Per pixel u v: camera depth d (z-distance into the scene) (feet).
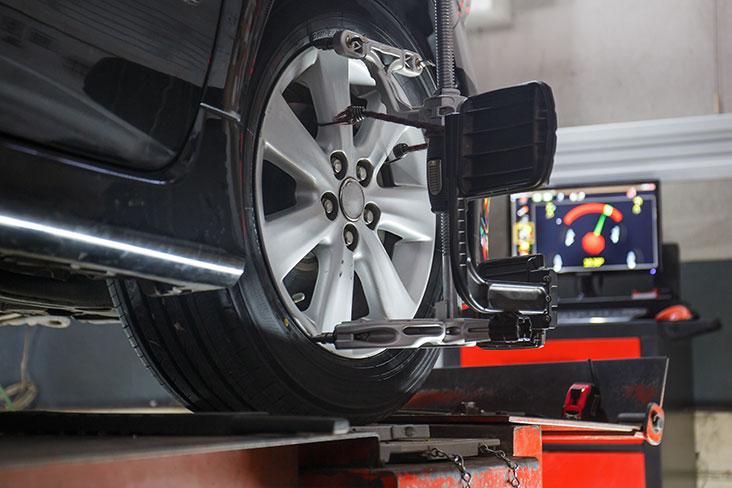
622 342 11.34
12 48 3.09
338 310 4.96
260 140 4.49
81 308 5.13
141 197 3.46
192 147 3.76
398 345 4.45
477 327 4.80
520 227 14.73
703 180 16.62
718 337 16.70
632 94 16.55
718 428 16.48
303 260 5.31
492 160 4.40
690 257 17.07
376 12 5.47
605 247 14.42
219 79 3.95
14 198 3.01
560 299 14.37
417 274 5.71
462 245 4.51
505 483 4.49
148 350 4.38
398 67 5.22
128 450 2.61
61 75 3.25
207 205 3.77
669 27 16.42
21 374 18.76
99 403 18.95
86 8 3.38
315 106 5.15
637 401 6.97
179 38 3.76
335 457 3.63
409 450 3.98
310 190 4.89
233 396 4.38
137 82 3.55
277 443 3.07
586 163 15.61
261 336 4.36
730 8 16.12
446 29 4.83
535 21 17.03
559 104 16.88
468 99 4.48
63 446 2.97
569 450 10.11
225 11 3.99
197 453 2.95
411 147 5.54
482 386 7.54
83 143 3.31
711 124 15.07
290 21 4.73
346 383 4.90
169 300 4.23
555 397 7.23
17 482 2.23
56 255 3.15
